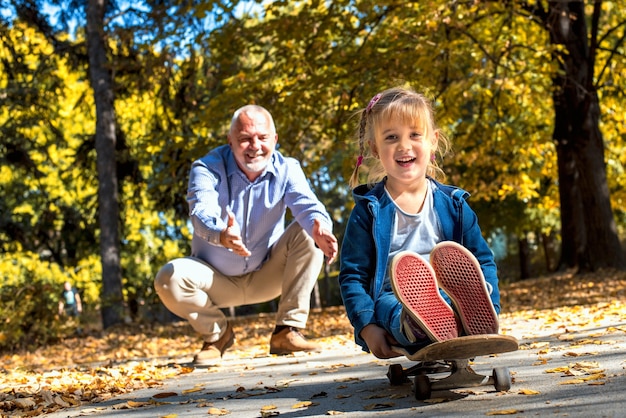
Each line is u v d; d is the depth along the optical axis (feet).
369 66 42.37
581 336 18.43
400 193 11.65
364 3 41.70
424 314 9.82
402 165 11.30
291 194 18.38
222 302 19.30
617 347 15.03
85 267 88.74
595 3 51.72
